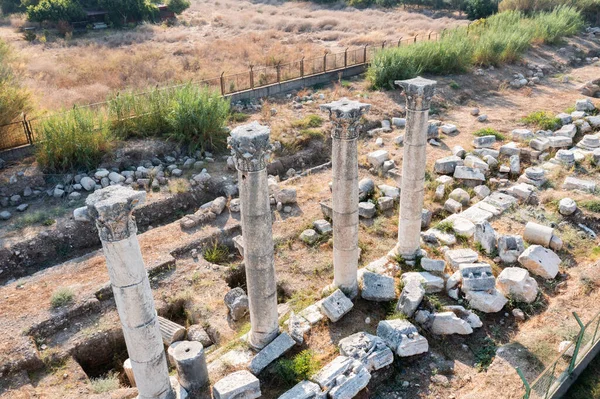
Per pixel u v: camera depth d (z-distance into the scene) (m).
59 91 22.73
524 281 10.44
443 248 12.21
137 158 17.28
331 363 8.61
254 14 50.88
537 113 20.92
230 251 13.53
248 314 10.82
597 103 22.61
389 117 21.41
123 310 7.04
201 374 8.36
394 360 9.16
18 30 42.38
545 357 8.84
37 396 8.69
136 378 7.68
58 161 16.34
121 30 44.25
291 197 14.79
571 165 16.14
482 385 8.41
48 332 10.12
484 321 10.12
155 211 14.98
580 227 13.22
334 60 26.92
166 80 25.39
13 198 15.20
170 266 12.23
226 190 15.67
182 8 51.53
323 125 20.03
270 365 8.95
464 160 16.83
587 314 9.82
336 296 10.18
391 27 42.72
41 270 12.41
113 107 18.36
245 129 7.93
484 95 24.62
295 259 12.55
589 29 37.62
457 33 29.05
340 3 57.66
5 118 16.84
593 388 8.46
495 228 13.08
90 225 14.05
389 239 13.32
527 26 32.25
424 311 9.99
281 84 23.73
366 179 15.51
